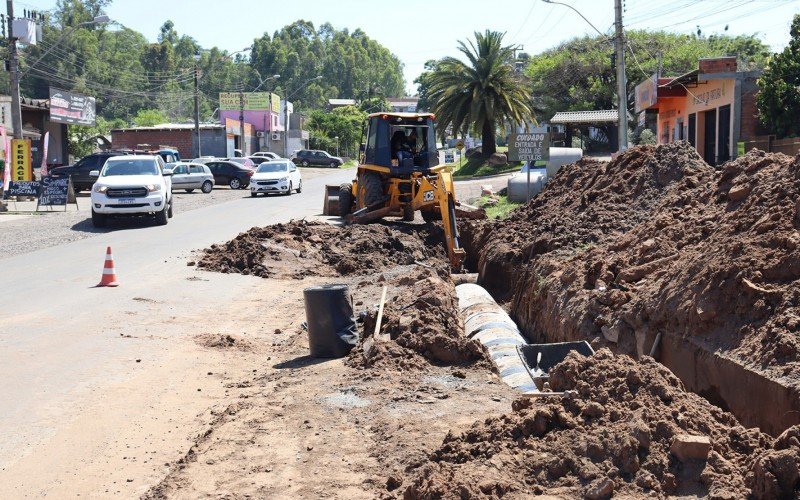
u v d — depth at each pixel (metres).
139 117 97.50
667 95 31.66
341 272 16.91
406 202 22.64
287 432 6.87
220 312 12.55
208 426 7.20
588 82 61.53
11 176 32.38
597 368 6.11
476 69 53.97
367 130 23.62
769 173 9.49
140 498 5.68
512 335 10.25
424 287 12.04
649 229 10.92
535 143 20.91
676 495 4.81
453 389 7.94
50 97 45.06
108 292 13.77
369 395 7.78
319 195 38.97
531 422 5.59
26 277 15.24
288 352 10.11
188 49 165.88
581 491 4.94
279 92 172.12
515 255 14.60
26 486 5.96
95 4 122.12
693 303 7.87
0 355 9.62
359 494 5.55
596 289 9.98
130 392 8.27
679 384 5.86
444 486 5.01
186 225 24.86
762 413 6.39
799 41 25.00
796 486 4.48
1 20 32.88
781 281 7.29
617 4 29.12
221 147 70.50
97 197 24.02
